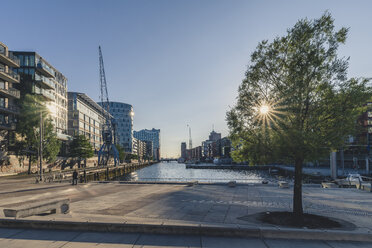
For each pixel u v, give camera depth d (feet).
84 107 309.42
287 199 45.44
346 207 38.14
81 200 45.16
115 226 21.90
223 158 507.30
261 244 19.33
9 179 110.01
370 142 143.02
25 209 25.22
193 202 42.24
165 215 32.04
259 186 69.00
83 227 22.25
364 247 19.06
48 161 164.55
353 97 26.58
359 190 61.41
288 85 29.53
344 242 20.10
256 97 31.42
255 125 30.58
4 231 22.08
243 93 32.58
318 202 42.80
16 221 23.04
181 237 20.70
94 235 21.02
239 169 379.96
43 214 29.19
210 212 33.73
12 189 66.90
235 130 31.53
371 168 201.57
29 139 154.92
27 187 72.38
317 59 27.25
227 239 20.40
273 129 28.91
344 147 29.22
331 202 42.83
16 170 153.89
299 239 20.59
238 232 21.04
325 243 19.83
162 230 21.50
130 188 65.46
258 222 27.61
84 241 19.54
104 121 399.03
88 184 78.48
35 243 19.07
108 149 359.25
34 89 179.22
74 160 250.57
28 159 167.53
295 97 27.86
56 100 232.32
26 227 22.85
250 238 20.72
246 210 35.04
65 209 31.17
